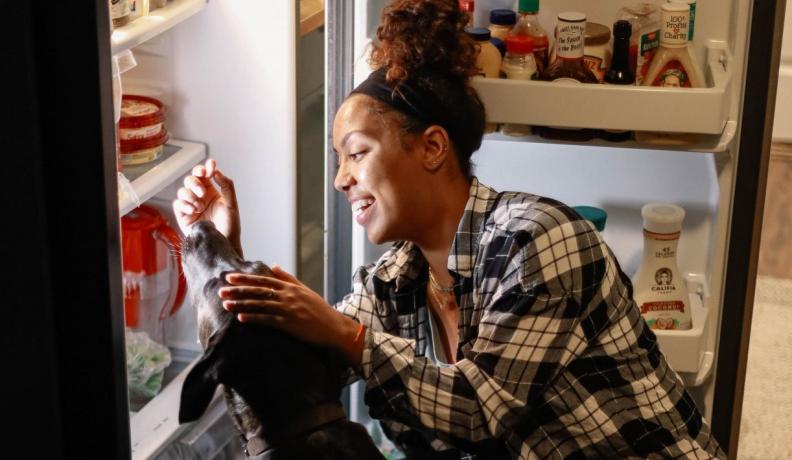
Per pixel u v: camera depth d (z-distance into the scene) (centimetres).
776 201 357
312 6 212
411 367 138
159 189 189
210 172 156
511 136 192
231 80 199
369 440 133
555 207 150
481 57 185
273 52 196
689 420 157
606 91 180
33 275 110
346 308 171
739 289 205
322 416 129
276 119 199
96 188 109
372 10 202
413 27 152
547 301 143
